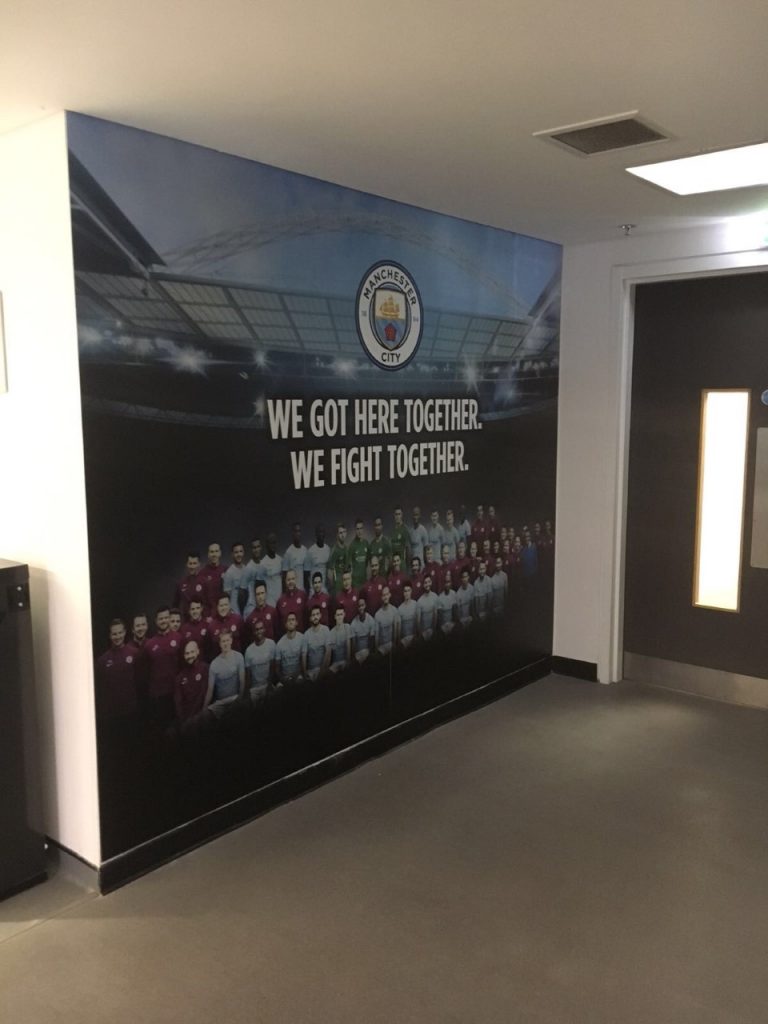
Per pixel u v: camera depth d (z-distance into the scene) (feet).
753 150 8.89
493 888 8.54
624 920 8.02
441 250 12.01
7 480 8.91
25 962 7.43
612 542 14.47
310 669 10.61
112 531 8.27
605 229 12.99
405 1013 6.79
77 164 7.66
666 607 14.48
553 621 15.21
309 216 9.97
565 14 5.80
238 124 8.02
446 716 12.99
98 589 8.20
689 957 7.48
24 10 5.65
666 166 9.54
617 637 14.83
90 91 7.11
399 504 11.76
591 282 14.19
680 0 5.59
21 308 8.34
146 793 8.82
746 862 9.04
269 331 9.64
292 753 10.49
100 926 7.95
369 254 10.83
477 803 10.38
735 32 6.10
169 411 8.67
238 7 5.64
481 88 7.18
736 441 13.47
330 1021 6.70
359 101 7.45
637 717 13.24
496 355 13.25
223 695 9.53
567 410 14.70
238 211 9.14
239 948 7.61
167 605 8.84
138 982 7.17
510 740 12.33
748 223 12.32
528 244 13.62
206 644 9.28
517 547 14.17
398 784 10.91
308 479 10.32
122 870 8.64
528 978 7.20
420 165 9.45
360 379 10.92
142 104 7.45
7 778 8.29
